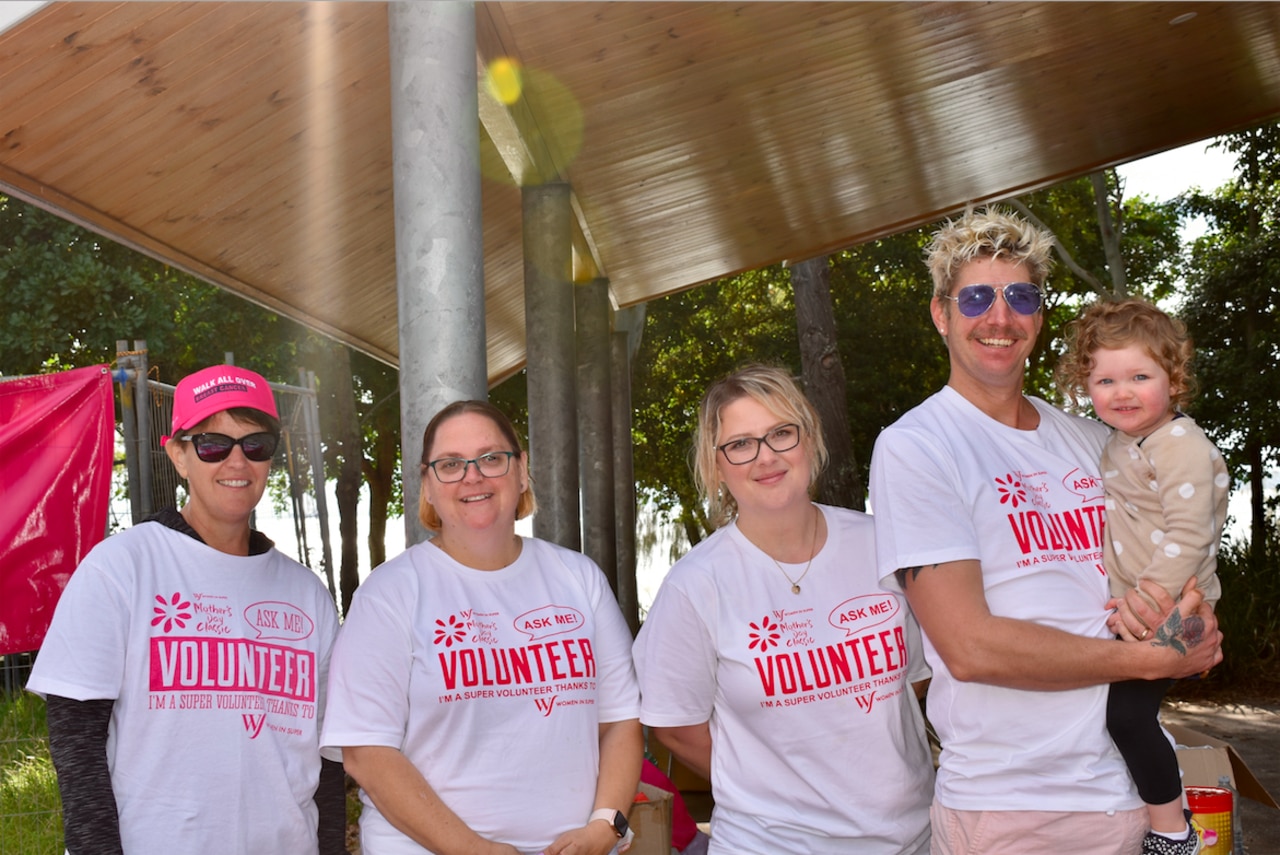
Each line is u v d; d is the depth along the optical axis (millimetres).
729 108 6695
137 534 2414
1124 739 2330
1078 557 2439
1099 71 7820
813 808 2459
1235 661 10602
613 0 4809
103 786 2189
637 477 25016
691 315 24219
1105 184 14586
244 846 2312
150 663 2297
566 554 2717
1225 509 2414
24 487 4824
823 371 13227
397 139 3572
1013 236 2496
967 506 2369
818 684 2457
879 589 2537
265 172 5961
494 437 2547
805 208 9773
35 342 13367
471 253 3543
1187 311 18203
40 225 13703
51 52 4082
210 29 4211
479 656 2434
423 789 2363
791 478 2477
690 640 2539
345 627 2467
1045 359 23016
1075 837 2295
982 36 6484
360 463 18844
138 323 13727
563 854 2373
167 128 5082
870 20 5781
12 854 5332
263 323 15508
